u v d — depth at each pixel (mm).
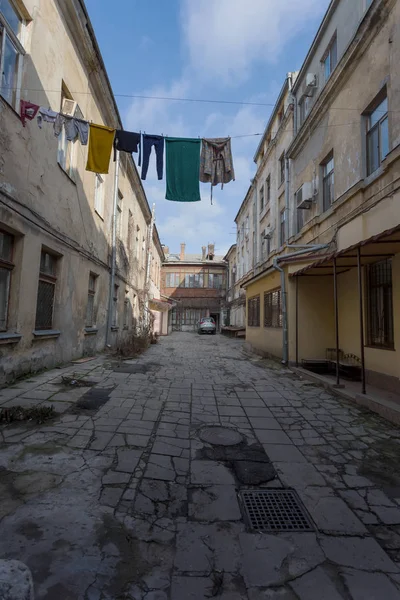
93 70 9391
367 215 7352
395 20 6535
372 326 7719
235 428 4848
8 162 5539
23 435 4035
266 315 12656
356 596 1980
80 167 9047
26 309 6418
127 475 3305
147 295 20812
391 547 2439
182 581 2051
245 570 2166
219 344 19203
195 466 3627
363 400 5965
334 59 10258
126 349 11594
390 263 7094
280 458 3895
